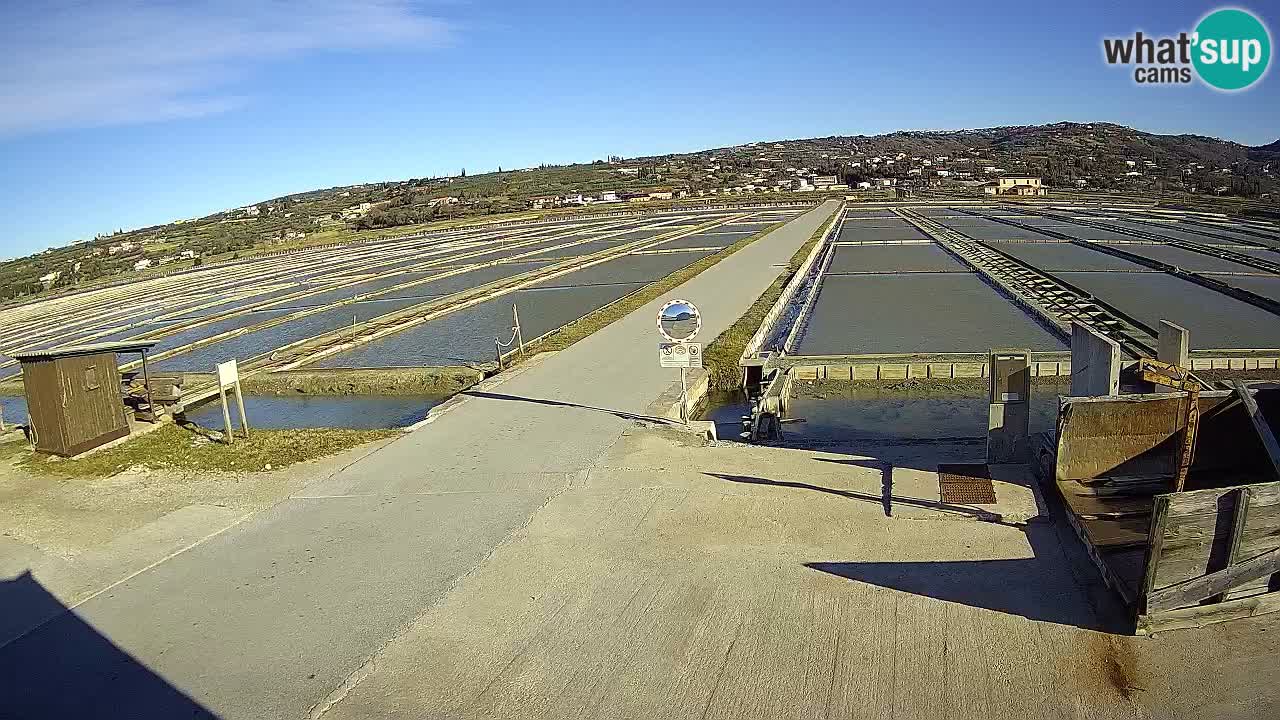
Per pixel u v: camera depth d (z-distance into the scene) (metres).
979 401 15.19
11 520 8.77
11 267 105.19
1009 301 26.47
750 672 5.33
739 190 142.75
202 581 7.10
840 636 5.68
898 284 30.86
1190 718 4.74
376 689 5.39
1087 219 62.31
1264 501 5.39
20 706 5.41
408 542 7.65
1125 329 20.98
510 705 5.13
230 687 5.50
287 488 9.39
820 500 8.00
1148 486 7.34
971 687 5.07
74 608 6.73
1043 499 7.52
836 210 80.56
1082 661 5.27
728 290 26.41
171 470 10.24
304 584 6.92
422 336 24.14
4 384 21.94
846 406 15.23
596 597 6.41
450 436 11.13
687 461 9.51
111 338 30.98
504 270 43.31
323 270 53.31
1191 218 60.91
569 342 18.61
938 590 6.21
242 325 30.72
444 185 182.38
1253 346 18.53
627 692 5.20
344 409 17.05
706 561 6.91
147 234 138.25
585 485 8.87
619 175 180.88
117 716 5.26
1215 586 5.50
